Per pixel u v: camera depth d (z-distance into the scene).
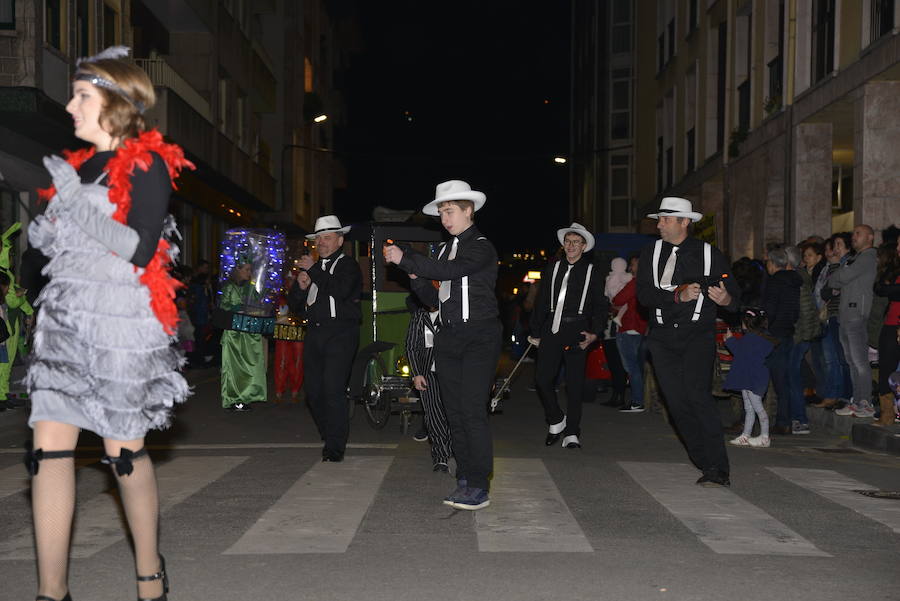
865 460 9.07
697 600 4.48
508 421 12.05
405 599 4.46
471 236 6.71
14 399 12.78
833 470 8.39
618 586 4.68
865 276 11.20
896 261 10.38
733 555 5.30
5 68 17.34
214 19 30.25
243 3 35.22
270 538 5.61
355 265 8.66
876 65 14.89
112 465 3.75
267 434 10.66
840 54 16.73
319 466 8.23
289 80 42.47
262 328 13.08
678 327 7.58
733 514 6.40
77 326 3.61
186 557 5.19
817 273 13.01
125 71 3.80
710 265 7.60
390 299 11.89
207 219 32.06
